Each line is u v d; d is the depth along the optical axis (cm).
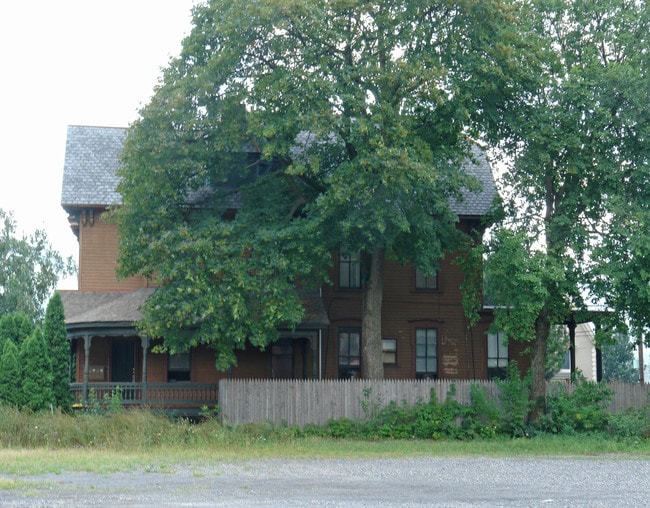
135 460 2338
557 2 3272
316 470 2217
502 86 3153
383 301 4038
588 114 3200
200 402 3516
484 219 3497
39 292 5334
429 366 4041
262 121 3005
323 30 2934
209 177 3281
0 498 1608
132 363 3862
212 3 3120
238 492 1745
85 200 3853
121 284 3894
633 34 3266
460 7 3031
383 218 2952
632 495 1792
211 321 3036
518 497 1742
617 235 3181
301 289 3888
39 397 3134
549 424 3231
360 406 3297
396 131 2914
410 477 2084
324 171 3328
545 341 3400
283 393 3256
